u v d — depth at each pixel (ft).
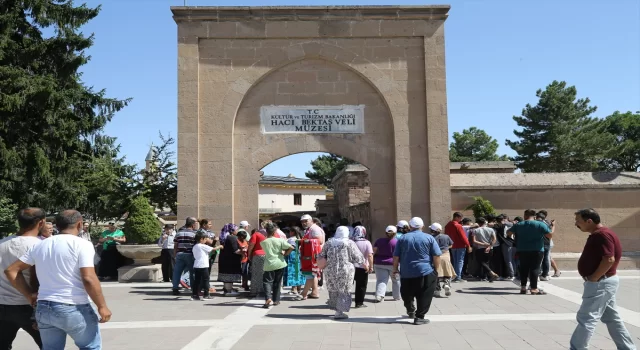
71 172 91.91
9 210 86.12
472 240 56.54
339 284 35.63
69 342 29.71
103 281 59.36
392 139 64.49
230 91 63.36
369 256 40.86
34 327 21.50
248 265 50.42
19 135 85.87
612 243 23.75
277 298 41.81
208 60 63.62
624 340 24.07
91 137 102.94
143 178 83.35
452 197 65.51
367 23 64.44
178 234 48.49
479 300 42.86
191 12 63.36
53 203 94.17
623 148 148.36
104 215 93.66
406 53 64.64
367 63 64.23
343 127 64.44
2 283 21.22
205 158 62.44
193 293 45.60
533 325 32.63
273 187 173.27
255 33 63.72
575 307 39.17
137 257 58.39
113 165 101.30
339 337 29.89
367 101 64.90
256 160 63.62
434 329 31.81
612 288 23.93
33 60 92.27
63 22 95.30
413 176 63.26
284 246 41.86
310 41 64.18
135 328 32.89
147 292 49.98
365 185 94.79
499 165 85.10
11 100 80.33
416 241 34.06
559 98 153.99
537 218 53.78
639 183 65.16
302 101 64.49
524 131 157.58
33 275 21.01
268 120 64.03
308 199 182.09
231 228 55.57
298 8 63.87
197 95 62.75
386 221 63.93
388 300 44.19
